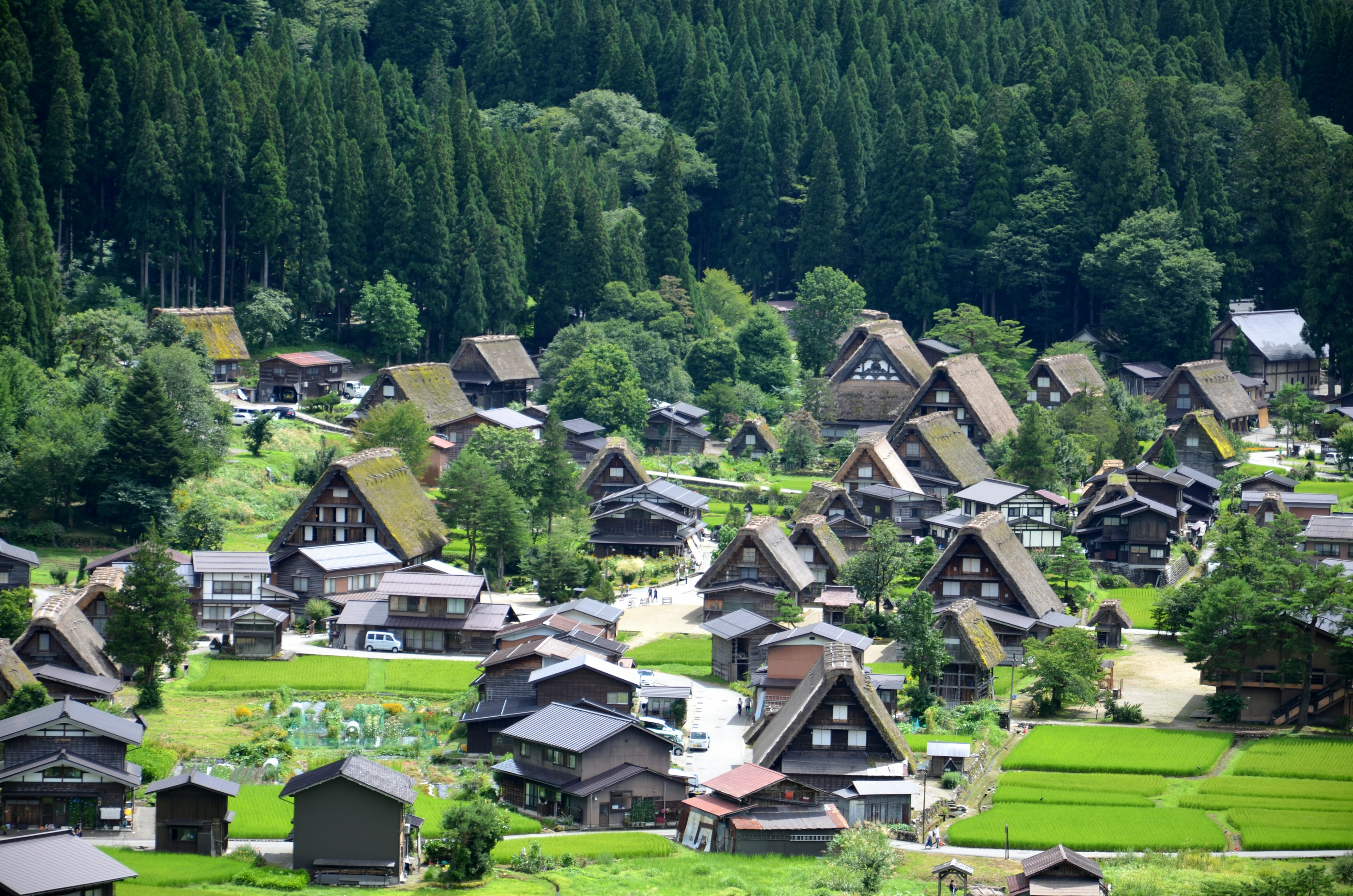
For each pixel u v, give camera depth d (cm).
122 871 7869
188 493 15738
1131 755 10688
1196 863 8731
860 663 10688
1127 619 13325
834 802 9644
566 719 10344
